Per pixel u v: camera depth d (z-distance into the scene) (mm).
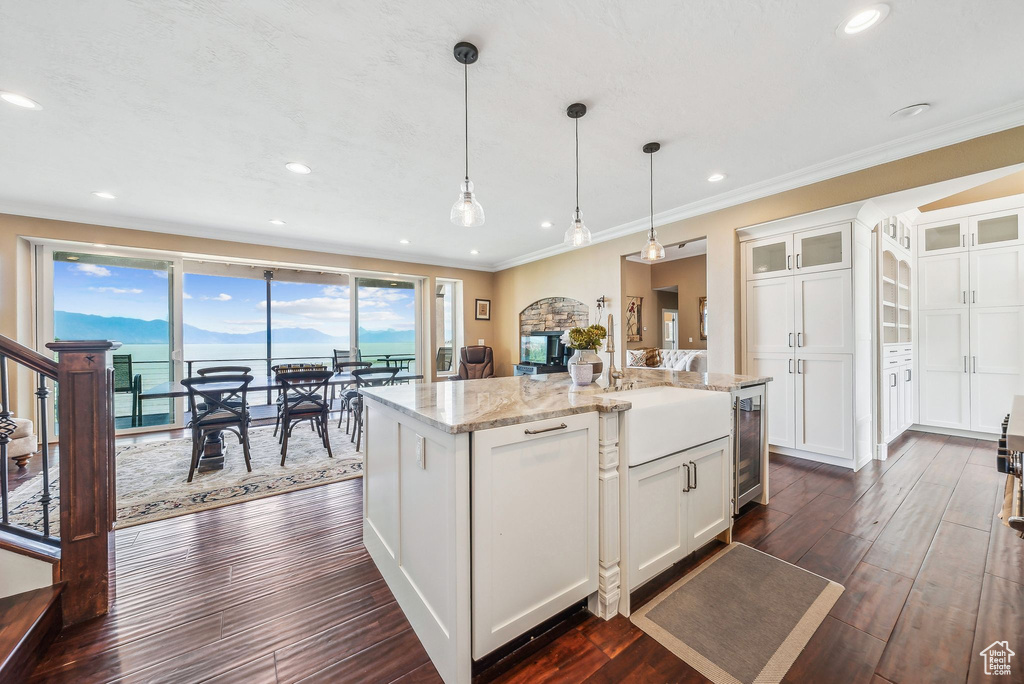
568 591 1527
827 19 1675
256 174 3205
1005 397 3883
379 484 1964
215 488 2936
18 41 1717
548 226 4805
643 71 2000
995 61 1942
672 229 4348
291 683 1300
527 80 2061
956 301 4160
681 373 2965
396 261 6348
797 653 1395
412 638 1507
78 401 1586
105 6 1534
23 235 3896
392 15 1617
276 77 2006
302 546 2164
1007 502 1272
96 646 1448
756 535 2221
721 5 1601
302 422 5277
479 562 1290
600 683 1295
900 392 4074
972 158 2520
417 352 6734
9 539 1508
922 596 1666
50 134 2539
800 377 3463
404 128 2521
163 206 3959
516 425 1359
